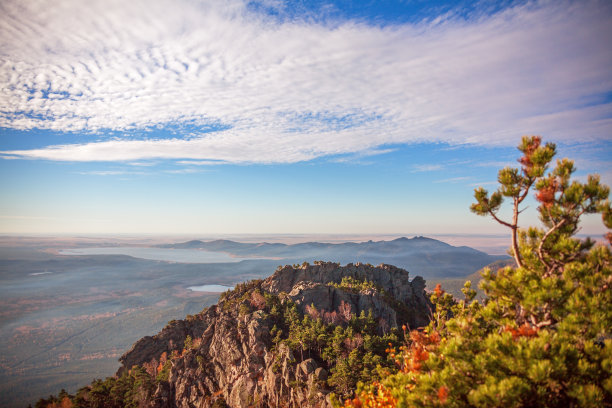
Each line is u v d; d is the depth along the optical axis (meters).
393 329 88.50
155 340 142.50
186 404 97.50
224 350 102.12
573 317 9.85
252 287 141.25
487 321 12.78
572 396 9.15
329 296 109.69
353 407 15.87
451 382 10.73
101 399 109.00
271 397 79.75
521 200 12.00
